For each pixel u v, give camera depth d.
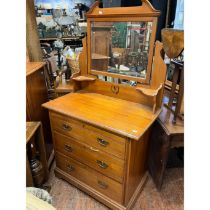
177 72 1.32
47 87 1.92
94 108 1.29
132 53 1.26
